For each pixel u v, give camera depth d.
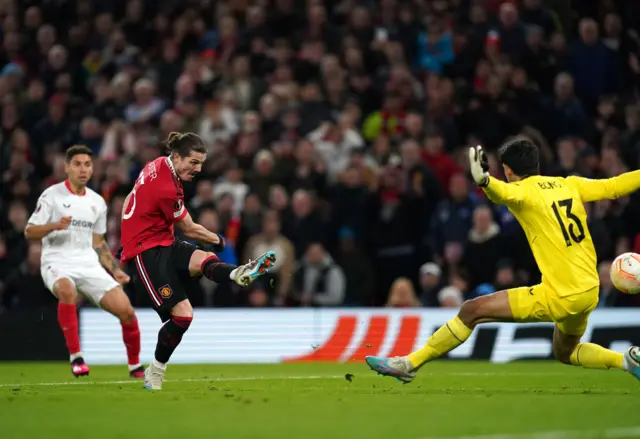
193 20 72.69
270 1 73.56
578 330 26.77
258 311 49.00
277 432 18.34
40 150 65.56
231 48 68.88
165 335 28.23
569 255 25.88
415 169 56.97
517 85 62.31
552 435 17.61
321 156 60.47
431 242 55.09
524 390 28.64
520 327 48.22
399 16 70.56
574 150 56.81
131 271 52.16
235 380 34.31
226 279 27.28
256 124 60.81
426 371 40.03
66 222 36.00
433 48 68.81
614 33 67.44
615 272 27.19
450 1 71.69
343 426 19.16
